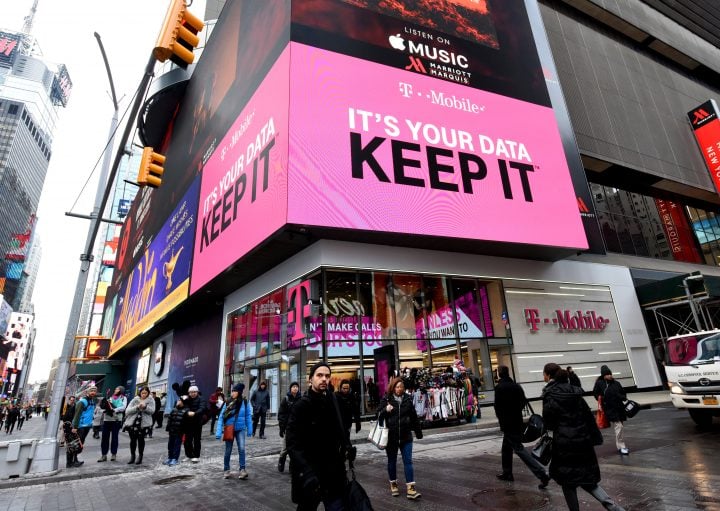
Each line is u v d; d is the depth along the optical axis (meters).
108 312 52.22
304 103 14.83
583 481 4.07
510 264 19.58
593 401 17.80
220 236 19.61
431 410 12.45
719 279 20.39
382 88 16.56
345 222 14.15
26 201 183.88
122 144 9.63
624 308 22.44
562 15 32.88
